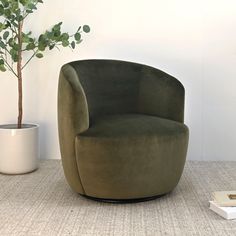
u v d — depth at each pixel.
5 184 2.57
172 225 1.91
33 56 3.09
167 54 3.15
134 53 3.16
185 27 3.12
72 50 3.17
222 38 3.12
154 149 2.13
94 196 2.21
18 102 3.12
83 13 3.13
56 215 2.04
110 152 2.08
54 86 3.21
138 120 2.28
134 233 1.82
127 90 2.62
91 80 2.56
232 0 3.08
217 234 1.81
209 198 2.30
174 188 2.44
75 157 2.17
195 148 3.24
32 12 2.92
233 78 3.16
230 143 3.23
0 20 3.12
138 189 2.16
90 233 1.82
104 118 2.35
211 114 3.21
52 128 3.26
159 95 2.55
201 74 3.16
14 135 2.75
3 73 3.20
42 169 2.94
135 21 3.13
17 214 2.05
